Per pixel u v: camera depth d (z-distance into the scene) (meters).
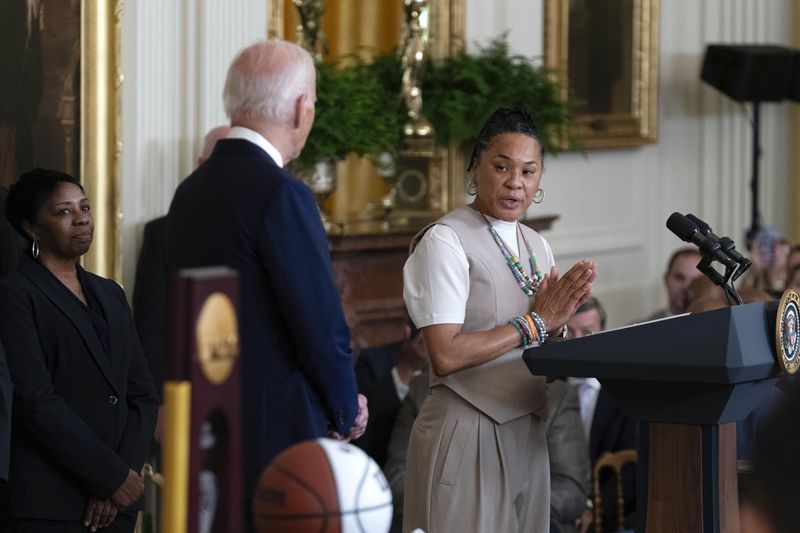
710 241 4.46
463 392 4.96
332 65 9.77
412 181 10.63
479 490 4.93
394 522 7.21
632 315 13.23
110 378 5.81
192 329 2.46
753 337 3.95
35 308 5.66
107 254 7.96
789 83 13.02
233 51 8.77
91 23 7.83
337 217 10.73
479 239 5.02
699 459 4.09
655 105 13.01
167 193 8.46
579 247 12.61
